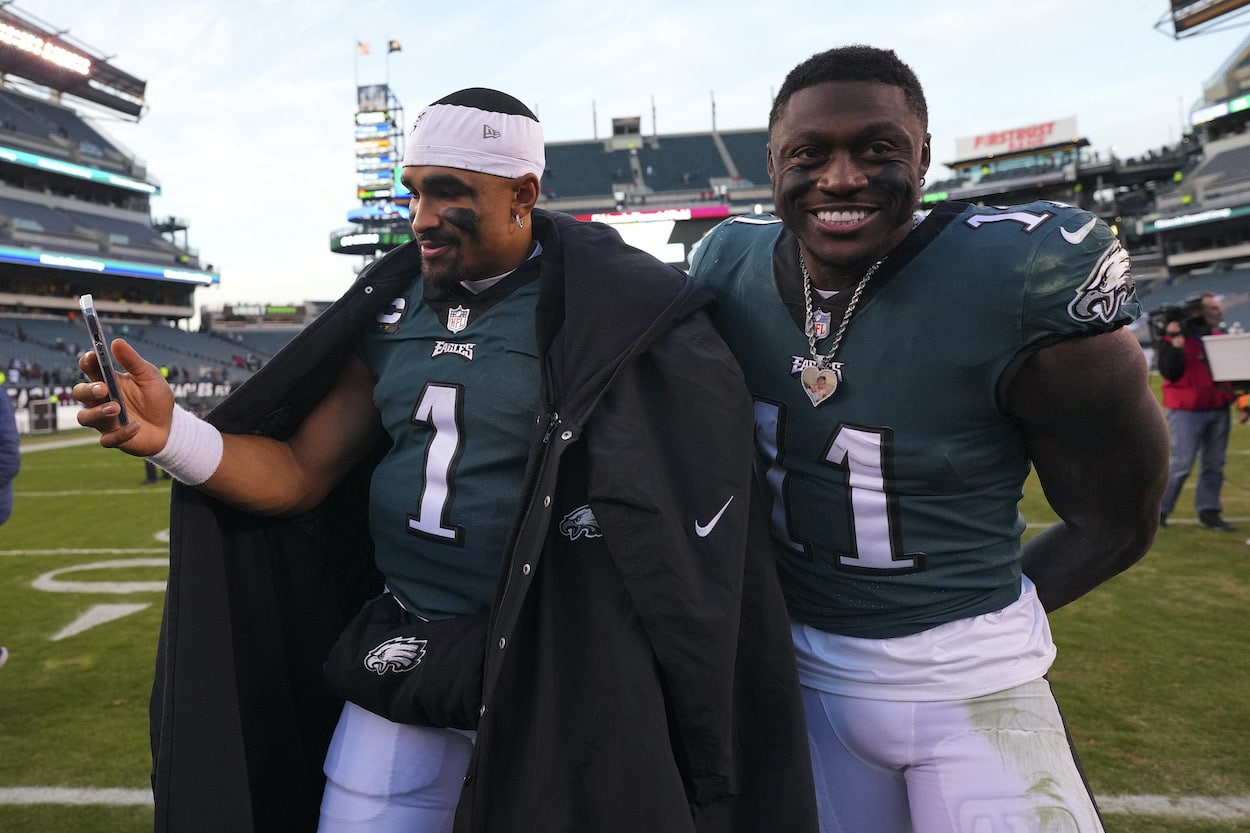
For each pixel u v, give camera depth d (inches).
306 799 62.0
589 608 47.3
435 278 52.7
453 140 49.8
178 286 1766.7
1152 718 110.1
